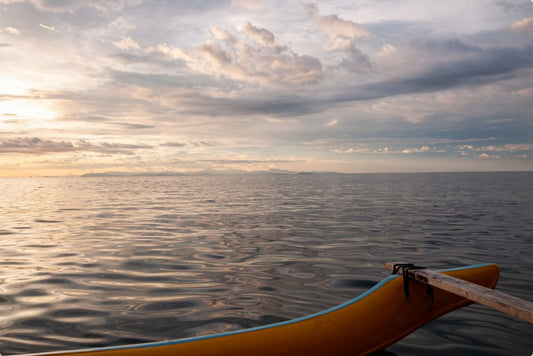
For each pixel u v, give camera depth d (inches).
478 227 362.6
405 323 124.1
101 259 241.1
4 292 173.9
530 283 184.7
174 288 179.6
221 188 1417.3
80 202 747.4
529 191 955.3
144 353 88.5
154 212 532.1
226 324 135.9
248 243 292.8
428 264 223.3
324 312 112.3
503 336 127.9
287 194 951.0
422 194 865.5
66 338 124.3
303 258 241.0
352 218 440.1
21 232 354.6
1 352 114.0
